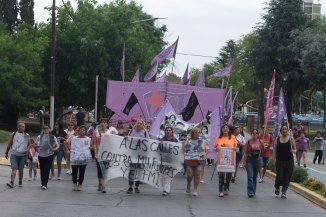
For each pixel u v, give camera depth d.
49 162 14.59
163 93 23.66
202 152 14.25
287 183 14.32
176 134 20.09
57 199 12.80
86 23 42.03
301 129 27.23
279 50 52.66
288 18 53.81
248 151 14.50
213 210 11.97
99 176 14.44
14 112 42.25
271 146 19.08
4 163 20.48
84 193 14.02
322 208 12.84
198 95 23.66
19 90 36.41
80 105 43.53
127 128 22.19
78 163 14.27
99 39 40.78
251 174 14.38
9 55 36.25
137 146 14.59
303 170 17.16
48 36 41.72
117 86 23.91
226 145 14.30
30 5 54.97
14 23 54.19
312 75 49.91
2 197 12.87
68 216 10.62
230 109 34.28
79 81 41.44
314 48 49.22
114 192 14.46
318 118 81.94
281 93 18.53
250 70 60.12
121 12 43.22
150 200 13.18
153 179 14.56
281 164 14.39
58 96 42.88
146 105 23.77
